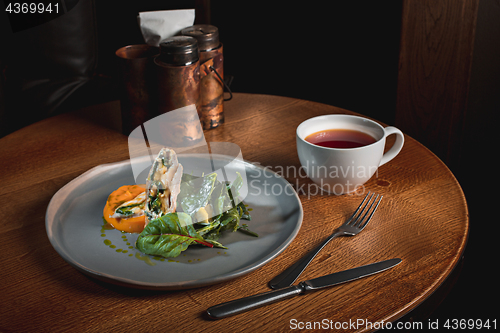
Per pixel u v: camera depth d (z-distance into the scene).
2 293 0.74
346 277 0.75
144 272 0.75
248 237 0.81
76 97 1.50
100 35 2.04
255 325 0.70
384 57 1.66
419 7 1.46
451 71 1.48
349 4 1.71
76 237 0.81
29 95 1.48
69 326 0.70
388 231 0.83
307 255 0.79
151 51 1.11
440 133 1.59
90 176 0.93
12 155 1.03
